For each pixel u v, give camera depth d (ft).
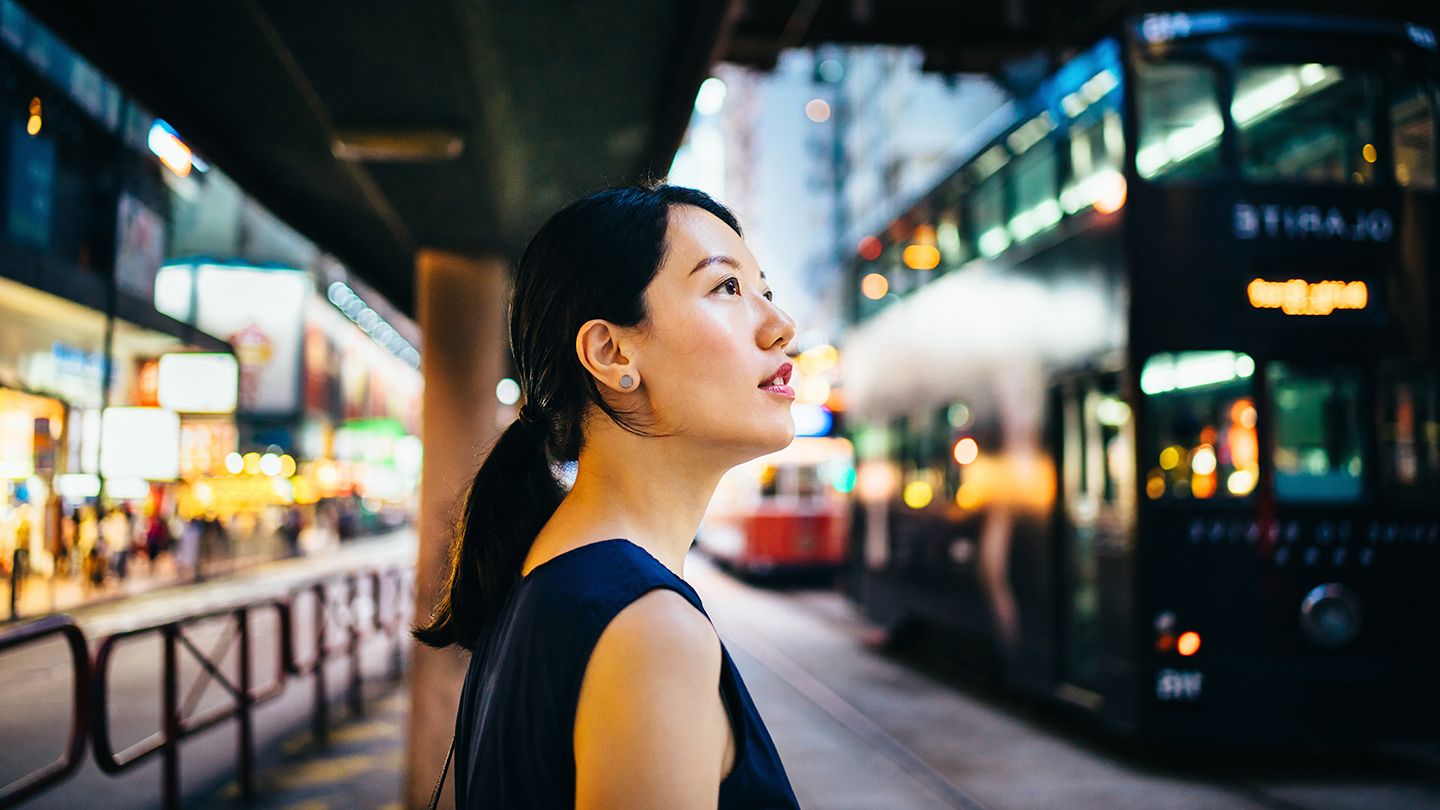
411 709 17.02
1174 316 19.77
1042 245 23.97
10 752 20.63
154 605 53.11
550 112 12.54
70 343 60.95
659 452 2.96
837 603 51.62
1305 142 20.20
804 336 50.90
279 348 106.83
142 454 41.09
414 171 13.66
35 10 9.86
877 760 21.39
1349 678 18.85
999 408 26.21
